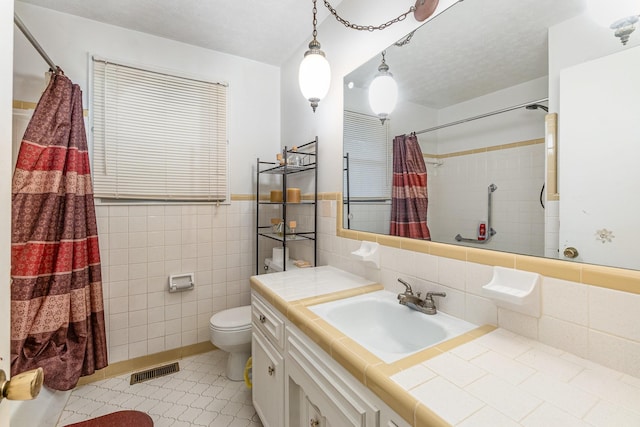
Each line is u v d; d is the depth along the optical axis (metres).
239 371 2.03
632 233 0.73
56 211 1.64
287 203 2.11
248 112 2.55
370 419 0.75
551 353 0.83
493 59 1.04
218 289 2.45
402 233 1.40
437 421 0.57
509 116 0.99
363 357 0.81
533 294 0.88
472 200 1.10
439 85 1.22
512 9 0.98
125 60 2.07
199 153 2.34
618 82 0.76
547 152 0.90
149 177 2.16
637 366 0.71
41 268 1.59
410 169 1.36
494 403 0.62
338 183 1.85
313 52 1.53
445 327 1.05
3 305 0.53
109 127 2.02
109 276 2.04
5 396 0.49
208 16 1.96
